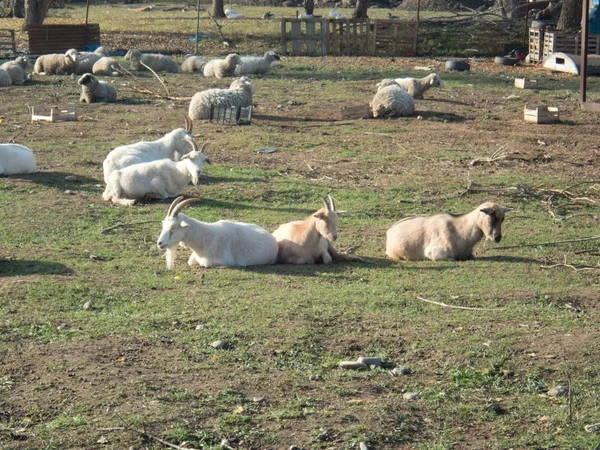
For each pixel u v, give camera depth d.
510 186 17.31
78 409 7.67
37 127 22.67
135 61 34.84
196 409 7.72
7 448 7.02
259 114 25.11
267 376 8.45
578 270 12.12
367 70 35.53
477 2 67.12
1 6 68.75
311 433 7.36
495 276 11.78
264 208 15.58
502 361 8.80
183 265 12.23
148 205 15.42
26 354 8.84
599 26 39.25
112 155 16.62
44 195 15.97
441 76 33.66
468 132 22.86
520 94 29.12
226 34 46.94
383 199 16.36
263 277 11.62
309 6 53.72
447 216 12.74
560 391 8.20
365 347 9.24
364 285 11.30
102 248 13.00
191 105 24.03
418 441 7.36
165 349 9.05
